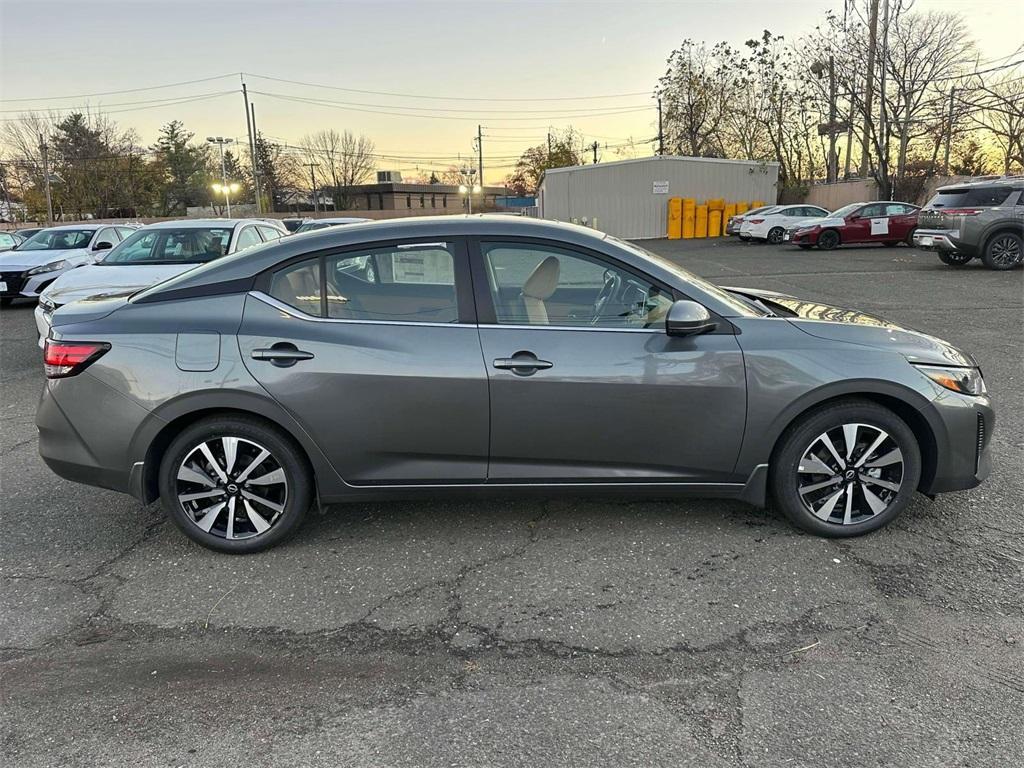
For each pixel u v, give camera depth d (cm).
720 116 3878
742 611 273
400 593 292
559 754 203
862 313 364
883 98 2542
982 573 295
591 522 350
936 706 219
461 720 219
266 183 7262
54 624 276
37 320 730
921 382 309
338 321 309
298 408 303
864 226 2108
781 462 318
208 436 313
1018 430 470
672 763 199
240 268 317
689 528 340
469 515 361
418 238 313
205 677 243
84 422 309
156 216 6147
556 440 310
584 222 3112
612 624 267
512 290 312
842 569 301
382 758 203
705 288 321
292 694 233
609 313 312
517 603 283
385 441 310
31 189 5903
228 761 204
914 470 317
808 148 3659
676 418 308
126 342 306
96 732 217
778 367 305
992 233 1345
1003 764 195
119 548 337
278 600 289
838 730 210
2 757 207
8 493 406
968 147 3353
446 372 302
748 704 222
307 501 324
